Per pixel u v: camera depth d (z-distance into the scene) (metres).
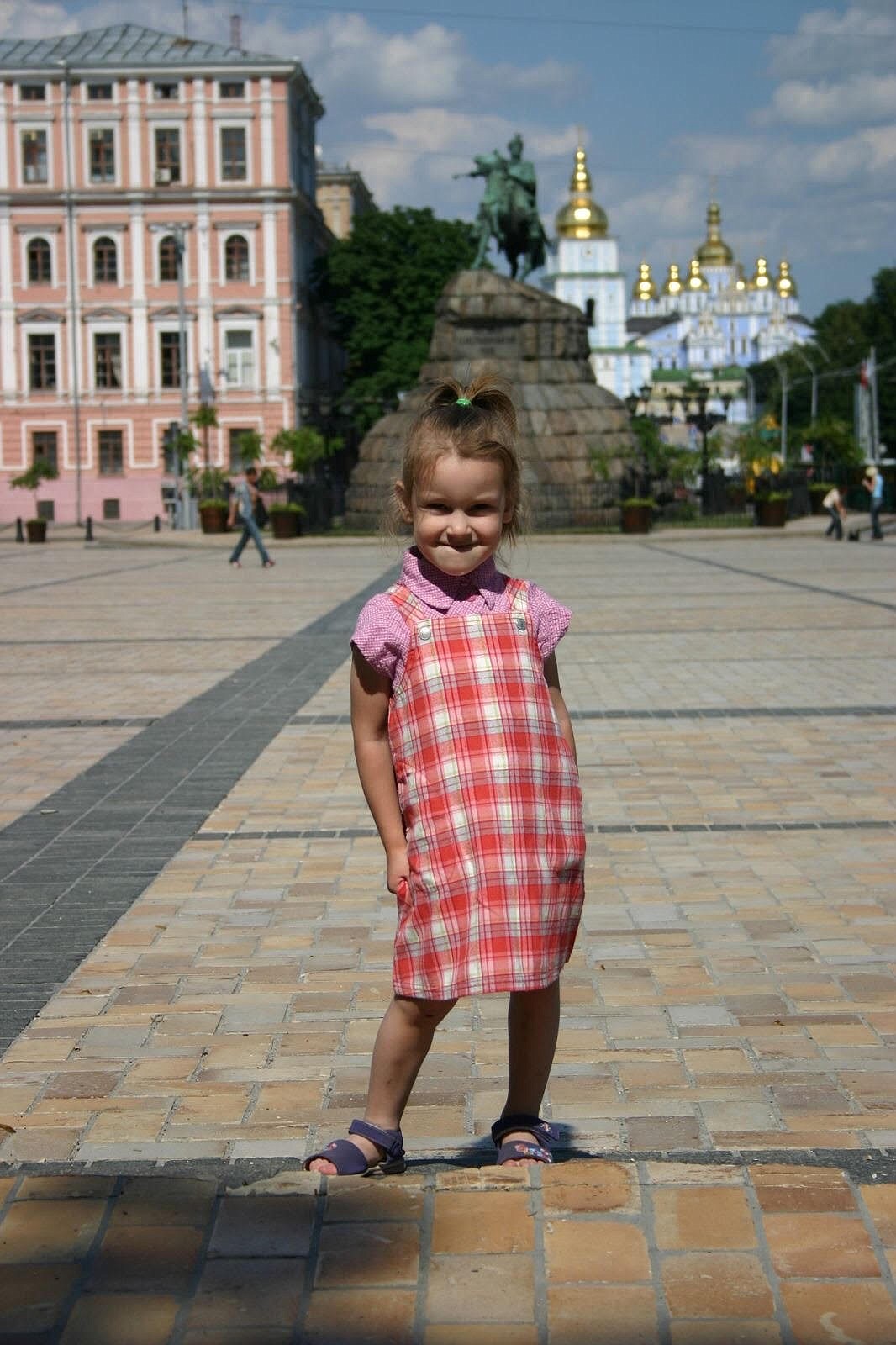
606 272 140.25
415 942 2.95
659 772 8.41
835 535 37.31
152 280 61.09
